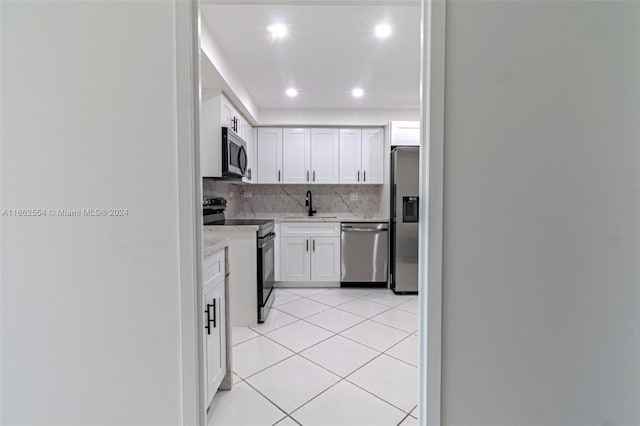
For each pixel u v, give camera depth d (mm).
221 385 1709
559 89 1027
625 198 1047
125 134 1013
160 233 1030
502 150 1031
